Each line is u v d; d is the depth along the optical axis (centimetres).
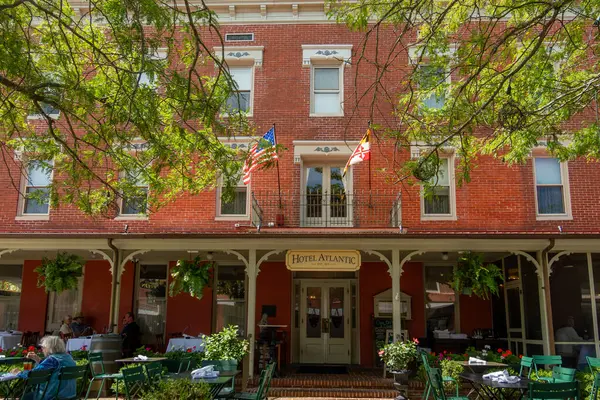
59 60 903
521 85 948
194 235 1261
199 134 890
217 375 859
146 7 771
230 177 935
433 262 1645
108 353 1205
